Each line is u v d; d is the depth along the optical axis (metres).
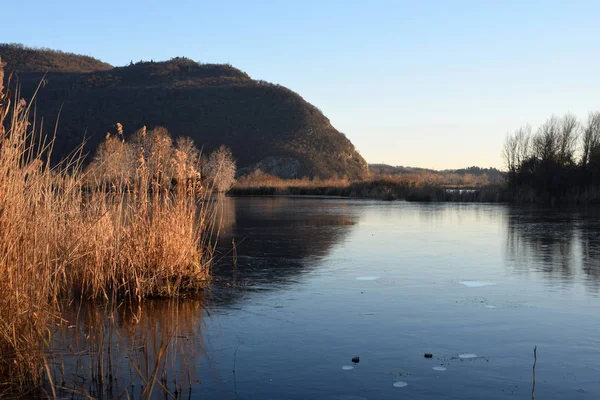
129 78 165.38
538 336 7.26
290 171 122.44
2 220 5.78
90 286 9.43
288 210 33.41
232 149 125.06
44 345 6.24
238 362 6.23
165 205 9.92
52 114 112.00
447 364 6.23
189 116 134.88
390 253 14.70
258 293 9.70
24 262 6.01
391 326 7.69
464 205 40.41
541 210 34.16
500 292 9.84
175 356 6.41
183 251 9.70
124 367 6.04
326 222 24.45
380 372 5.98
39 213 6.63
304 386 5.57
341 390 5.49
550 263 13.00
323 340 7.06
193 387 5.52
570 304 8.95
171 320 7.88
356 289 10.06
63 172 8.72
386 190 56.84
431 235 19.22
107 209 9.49
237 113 142.75
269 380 5.73
